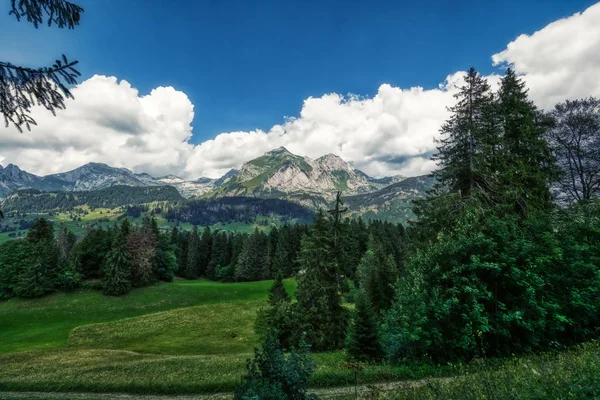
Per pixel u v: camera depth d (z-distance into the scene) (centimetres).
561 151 2819
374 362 1831
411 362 1627
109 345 4097
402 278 1900
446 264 1645
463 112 2369
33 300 5800
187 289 7012
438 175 2477
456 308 1548
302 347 861
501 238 1614
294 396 761
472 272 1579
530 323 1510
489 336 1578
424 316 1538
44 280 5981
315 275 2820
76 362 2750
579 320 1581
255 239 10250
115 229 8181
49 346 4088
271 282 8062
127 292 6450
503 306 1527
